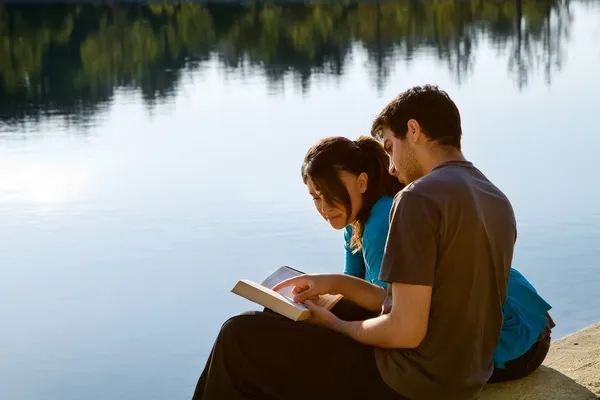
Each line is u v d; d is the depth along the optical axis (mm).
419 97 3393
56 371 8484
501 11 63000
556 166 15688
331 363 3469
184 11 67250
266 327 3510
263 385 3521
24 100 31125
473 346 3367
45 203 15125
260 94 29469
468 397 3406
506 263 3451
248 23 60281
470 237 3268
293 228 12633
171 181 16469
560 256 10641
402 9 65688
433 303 3305
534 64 34344
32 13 65375
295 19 61875
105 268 11594
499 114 22453
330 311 3771
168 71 38375
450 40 47250
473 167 3420
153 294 10516
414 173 3451
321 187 3844
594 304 9117
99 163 18875
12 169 18406
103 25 60031
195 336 9203
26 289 10906
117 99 30391
